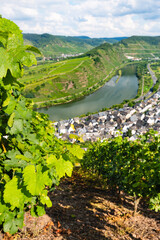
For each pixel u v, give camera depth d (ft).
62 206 22.89
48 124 14.71
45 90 546.67
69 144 5.83
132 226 20.77
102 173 35.14
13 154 6.29
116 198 29.25
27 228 14.14
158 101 428.97
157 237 18.72
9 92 6.06
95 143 40.88
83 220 20.26
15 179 4.95
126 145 25.44
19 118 6.22
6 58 3.19
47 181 4.19
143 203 28.30
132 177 22.91
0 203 5.53
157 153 19.63
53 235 14.42
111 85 592.60
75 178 38.78
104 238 17.35
